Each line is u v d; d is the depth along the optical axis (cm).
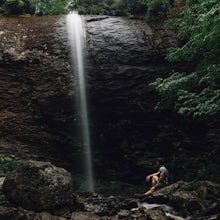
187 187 856
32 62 1212
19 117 1198
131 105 1217
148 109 1215
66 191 751
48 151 1220
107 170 1255
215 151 1126
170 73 1211
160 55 1227
